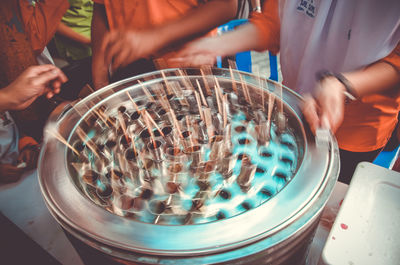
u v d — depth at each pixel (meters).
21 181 1.11
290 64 1.40
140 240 0.51
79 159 0.78
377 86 0.96
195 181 0.70
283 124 0.82
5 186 1.09
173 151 0.79
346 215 0.67
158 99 1.00
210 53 1.26
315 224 0.59
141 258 0.49
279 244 0.50
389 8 0.88
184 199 0.67
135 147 0.81
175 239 0.50
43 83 1.13
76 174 0.71
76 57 2.76
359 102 1.22
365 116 1.26
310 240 0.65
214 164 0.73
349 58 1.06
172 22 1.32
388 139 1.44
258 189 0.67
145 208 0.64
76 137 0.82
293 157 0.72
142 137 0.84
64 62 3.08
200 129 0.86
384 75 0.96
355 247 0.60
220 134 0.84
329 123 0.73
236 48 1.35
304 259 0.70
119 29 1.31
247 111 0.93
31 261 0.83
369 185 0.73
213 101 0.96
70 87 1.81
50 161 0.71
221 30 1.78
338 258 0.59
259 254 0.48
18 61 1.50
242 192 0.67
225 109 0.92
